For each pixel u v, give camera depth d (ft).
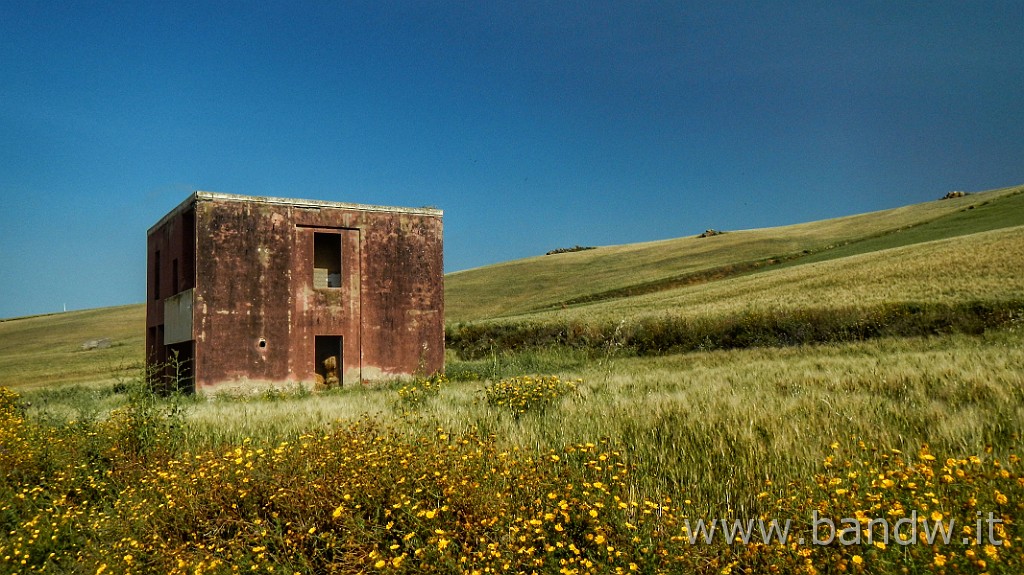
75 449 31.94
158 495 23.93
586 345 118.62
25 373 178.70
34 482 30.12
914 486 14.80
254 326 82.28
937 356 51.08
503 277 332.80
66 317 358.23
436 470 20.22
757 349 90.02
